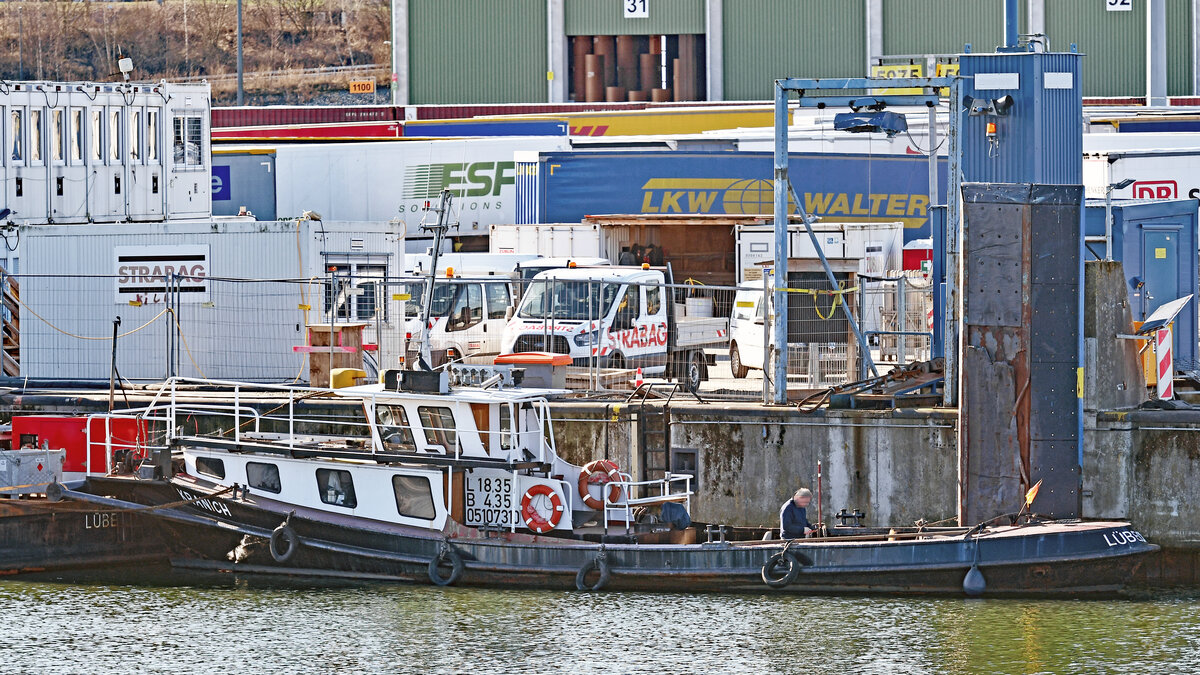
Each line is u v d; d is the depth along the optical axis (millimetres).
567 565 82500
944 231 100875
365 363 107875
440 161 180500
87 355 113750
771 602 80312
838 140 167750
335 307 103938
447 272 116125
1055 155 113312
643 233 164375
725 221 161625
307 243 110438
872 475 90250
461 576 83312
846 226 153000
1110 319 88250
